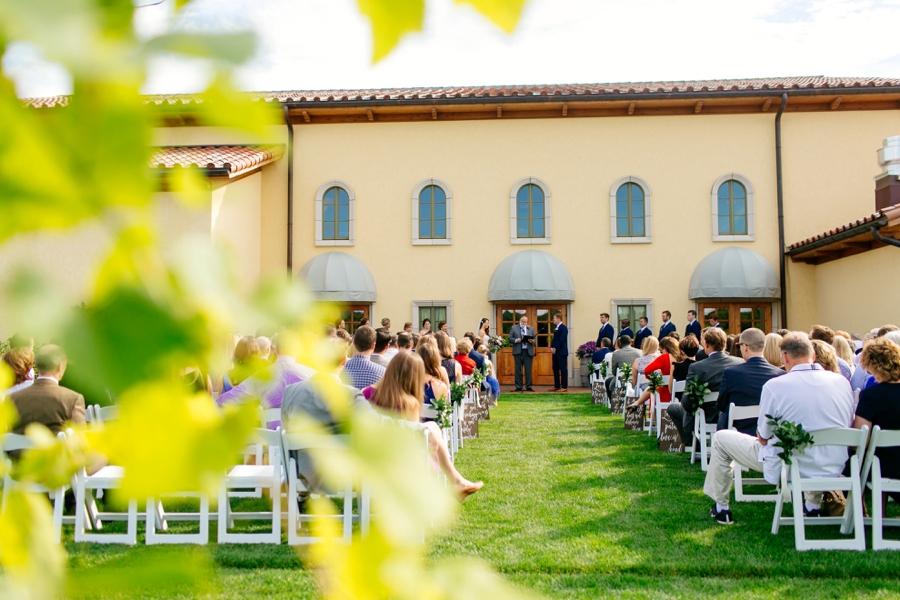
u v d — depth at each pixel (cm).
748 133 2005
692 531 611
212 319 36
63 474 56
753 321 1998
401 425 49
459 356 1279
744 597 464
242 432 41
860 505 562
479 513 666
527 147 2047
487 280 2036
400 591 46
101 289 35
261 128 35
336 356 45
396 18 42
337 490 46
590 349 1917
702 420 856
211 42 32
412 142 2055
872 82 2092
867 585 486
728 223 2012
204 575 46
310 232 2041
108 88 33
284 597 452
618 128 2034
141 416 37
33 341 32
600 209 2030
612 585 487
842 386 599
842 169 1983
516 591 51
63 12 30
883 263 1623
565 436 1120
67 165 34
